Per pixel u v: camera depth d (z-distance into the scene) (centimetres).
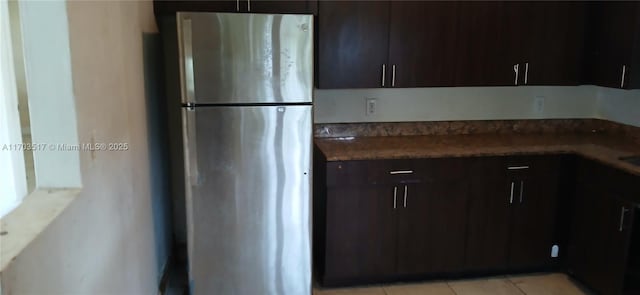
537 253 327
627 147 320
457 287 317
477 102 361
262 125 261
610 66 319
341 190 297
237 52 251
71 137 147
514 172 312
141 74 251
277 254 279
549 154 312
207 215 267
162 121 314
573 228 320
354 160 293
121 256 200
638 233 274
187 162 259
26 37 140
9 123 134
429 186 305
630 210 271
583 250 311
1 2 131
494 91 361
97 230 167
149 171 267
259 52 253
